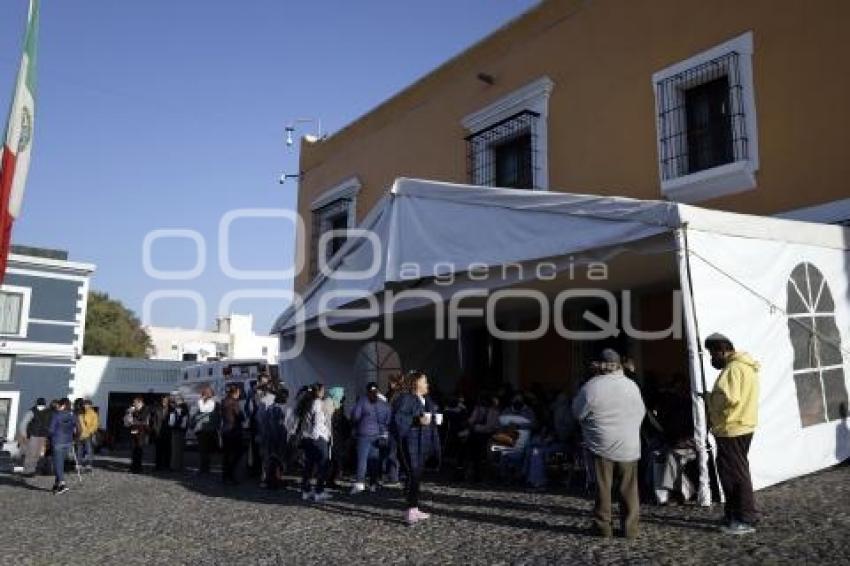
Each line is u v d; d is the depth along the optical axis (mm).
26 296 25047
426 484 9109
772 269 6734
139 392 32531
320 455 8469
